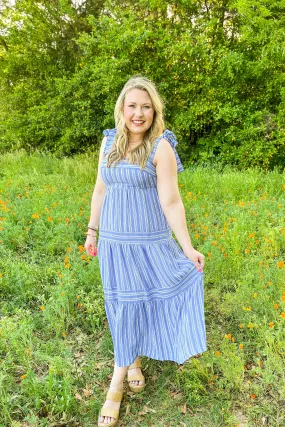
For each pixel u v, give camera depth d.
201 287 2.47
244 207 5.41
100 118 10.43
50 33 12.02
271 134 8.23
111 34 9.32
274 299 3.40
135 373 2.77
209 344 3.10
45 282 4.04
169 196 2.33
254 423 2.49
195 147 9.52
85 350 3.18
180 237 2.37
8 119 11.99
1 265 4.27
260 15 8.09
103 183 2.59
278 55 8.10
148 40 9.39
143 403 2.69
